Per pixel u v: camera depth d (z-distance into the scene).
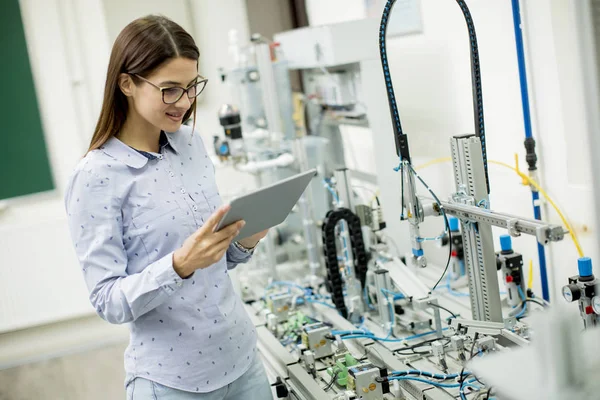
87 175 1.52
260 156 3.26
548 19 2.08
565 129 2.10
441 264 2.77
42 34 4.17
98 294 1.50
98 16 4.32
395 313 2.43
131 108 1.57
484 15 2.39
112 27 4.42
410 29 2.91
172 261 1.44
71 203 1.53
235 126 3.36
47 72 4.21
